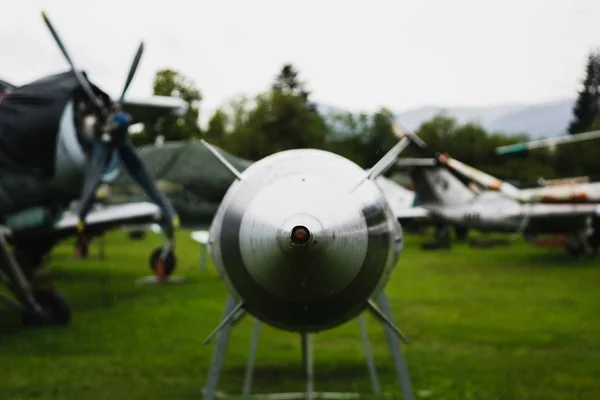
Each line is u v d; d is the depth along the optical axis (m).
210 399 4.83
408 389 4.82
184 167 34.41
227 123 49.03
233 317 4.77
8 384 7.20
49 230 13.40
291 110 42.66
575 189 25.33
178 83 48.28
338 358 8.41
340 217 4.39
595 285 16.39
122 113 12.14
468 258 24.69
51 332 10.30
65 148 11.47
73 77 11.38
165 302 13.41
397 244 4.77
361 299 4.55
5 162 10.88
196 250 28.06
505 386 7.05
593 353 8.75
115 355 8.66
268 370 7.81
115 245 31.73
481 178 26.78
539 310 12.43
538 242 33.81
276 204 4.43
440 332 10.24
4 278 10.11
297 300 4.46
